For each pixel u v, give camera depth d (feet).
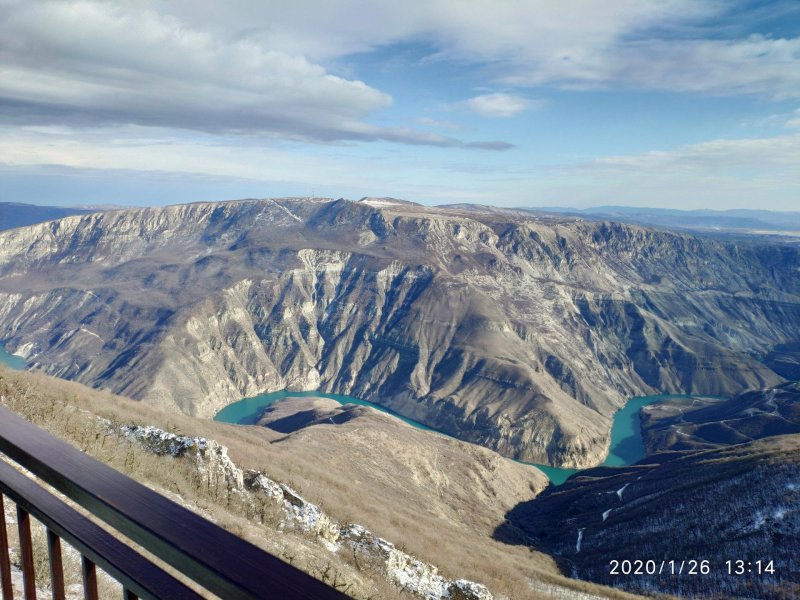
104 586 33.65
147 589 7.86
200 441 116.06
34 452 10.08
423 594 129.59
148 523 7.84
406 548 163.12
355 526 143.54
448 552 204.23
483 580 179.11
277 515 119.85
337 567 108.78
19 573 31.07
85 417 103.45
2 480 10.98
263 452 230.89
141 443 109.60
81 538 9.08
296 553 102.22
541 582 233.96
